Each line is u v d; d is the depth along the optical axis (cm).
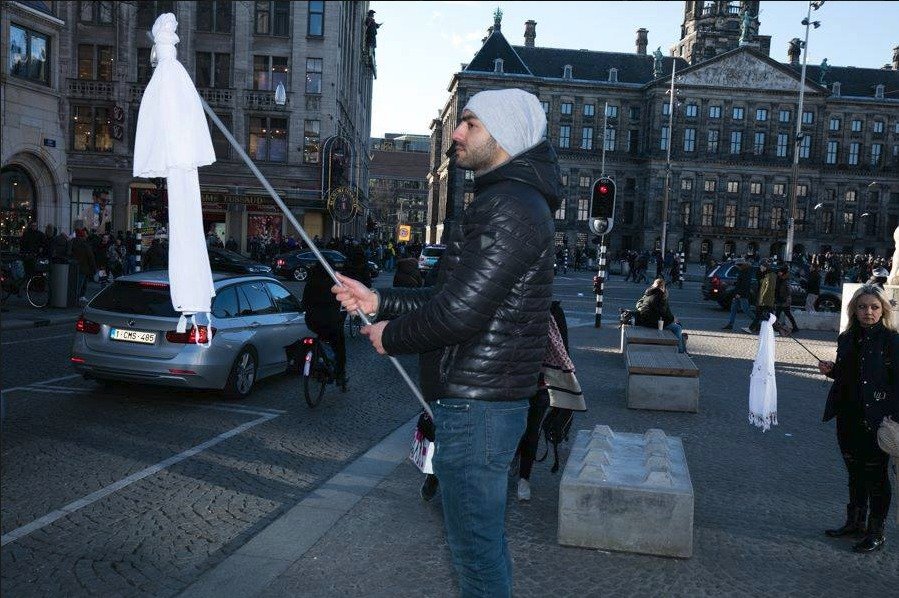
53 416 779
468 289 220
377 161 16412
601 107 10281
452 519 243
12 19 2945
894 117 10350
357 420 833
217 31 4406
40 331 1436
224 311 903
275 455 675
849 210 10319
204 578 411
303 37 4441
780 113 10075
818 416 921
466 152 241
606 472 493
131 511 520
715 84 9956
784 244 10069
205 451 678
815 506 571
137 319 855
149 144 250
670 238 9906
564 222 10212
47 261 1958
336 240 3753
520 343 234
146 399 887
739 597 409
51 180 3294
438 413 243
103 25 4281
